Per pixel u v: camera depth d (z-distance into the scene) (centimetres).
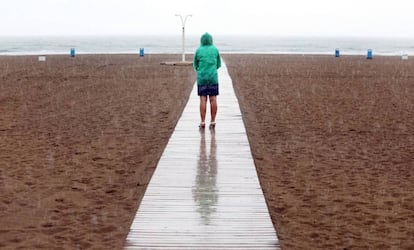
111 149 1055
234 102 1622
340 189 788
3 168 902
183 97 1872
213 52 1119
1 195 745
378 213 679
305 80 2639
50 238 579
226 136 1079
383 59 5144
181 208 635
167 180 754
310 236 592
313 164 941
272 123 1363
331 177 856
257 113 1526
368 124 1370
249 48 10331
